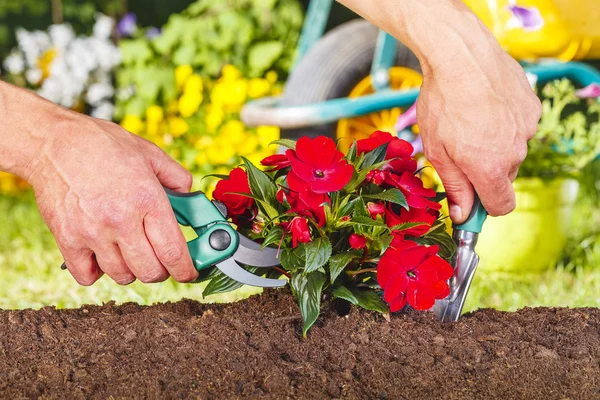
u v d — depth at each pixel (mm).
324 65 3656
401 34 1588
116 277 1578
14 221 4242
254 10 5078
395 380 1600
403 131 3619
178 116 5062
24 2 6250
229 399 1520
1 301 2760
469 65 1530
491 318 1883
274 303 1857
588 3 3283
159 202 1508
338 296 1704
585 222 3828
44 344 1692
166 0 6457
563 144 3389
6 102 1535
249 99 4875
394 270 1612
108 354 1647
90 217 1477
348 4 1650
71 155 1491
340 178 1547
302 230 1620
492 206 1688
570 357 1699
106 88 5215
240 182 1766
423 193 1665
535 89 3574
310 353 1668
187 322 1754
